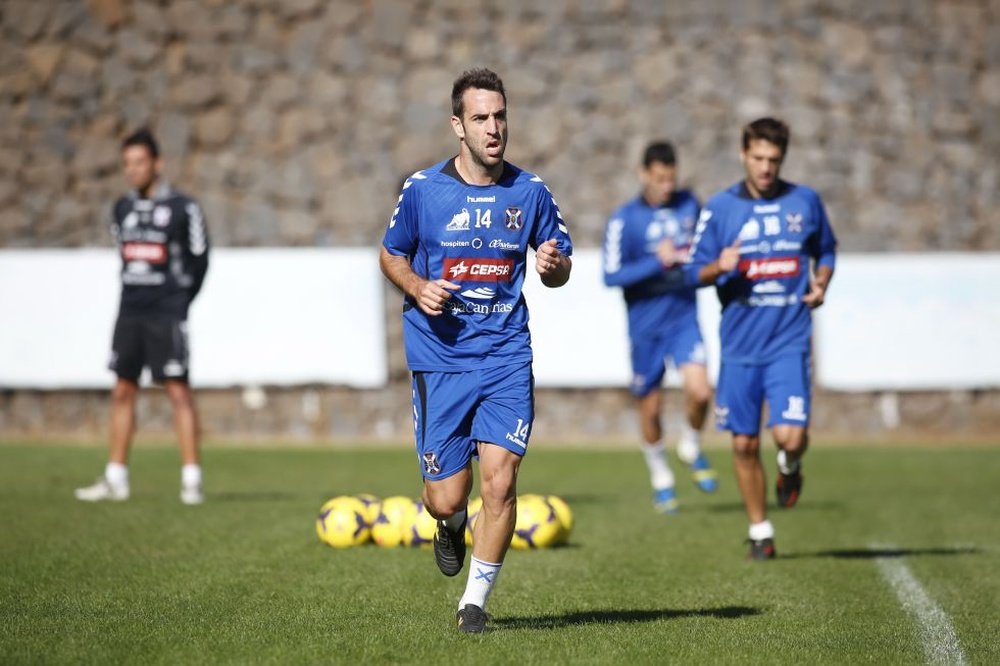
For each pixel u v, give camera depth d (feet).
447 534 64.44
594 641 59.41
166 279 117.08
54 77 201.05
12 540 91.97
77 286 189.57
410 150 202.08
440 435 61.41
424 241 61.98
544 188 62.49
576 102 202.80
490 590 62.08
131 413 120.16
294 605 68.39
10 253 188.85
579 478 153.69
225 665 53.83
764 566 87.51
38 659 54.70
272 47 202.39
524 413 60.54
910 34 205.57
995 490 142.41
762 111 203.92
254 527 101.24
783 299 88.99
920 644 61.77
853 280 194.08
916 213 204.95
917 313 194.08
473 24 202.90
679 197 126.31
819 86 204.44
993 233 205.46
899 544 101.14
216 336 189.47
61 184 200.34
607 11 203.31
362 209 201.16
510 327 61.77
